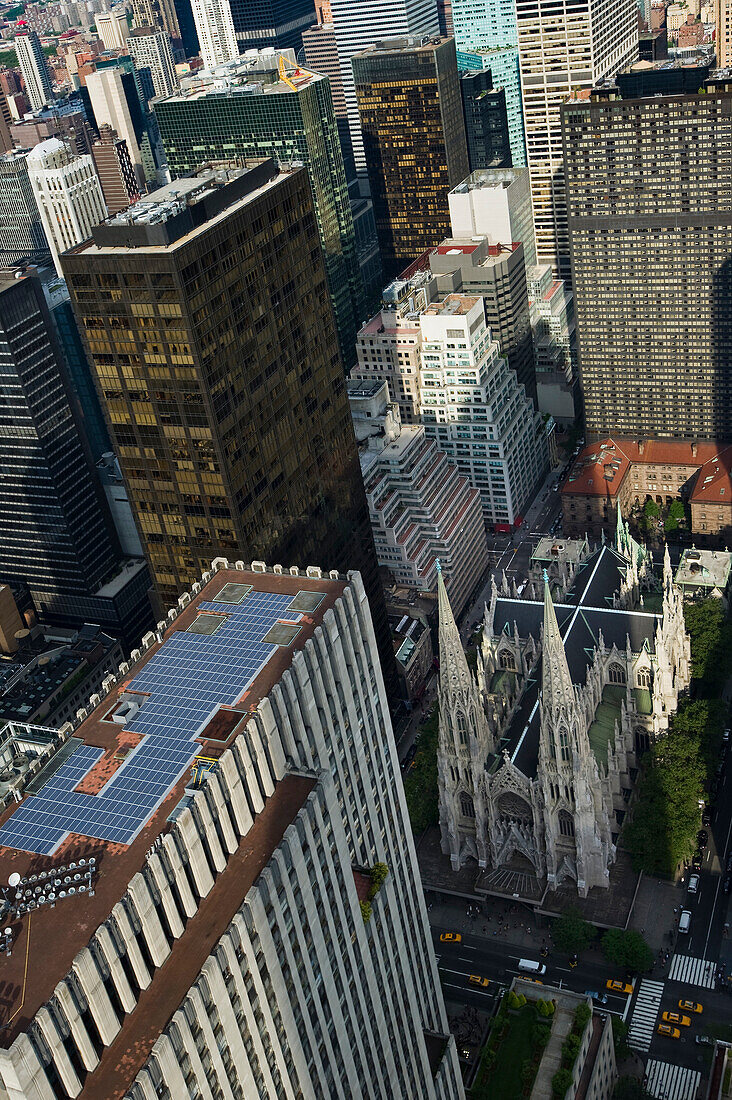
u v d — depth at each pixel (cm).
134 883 9400
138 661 13175
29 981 9162
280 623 13412
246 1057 10331
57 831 10862
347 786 13388
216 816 10669
